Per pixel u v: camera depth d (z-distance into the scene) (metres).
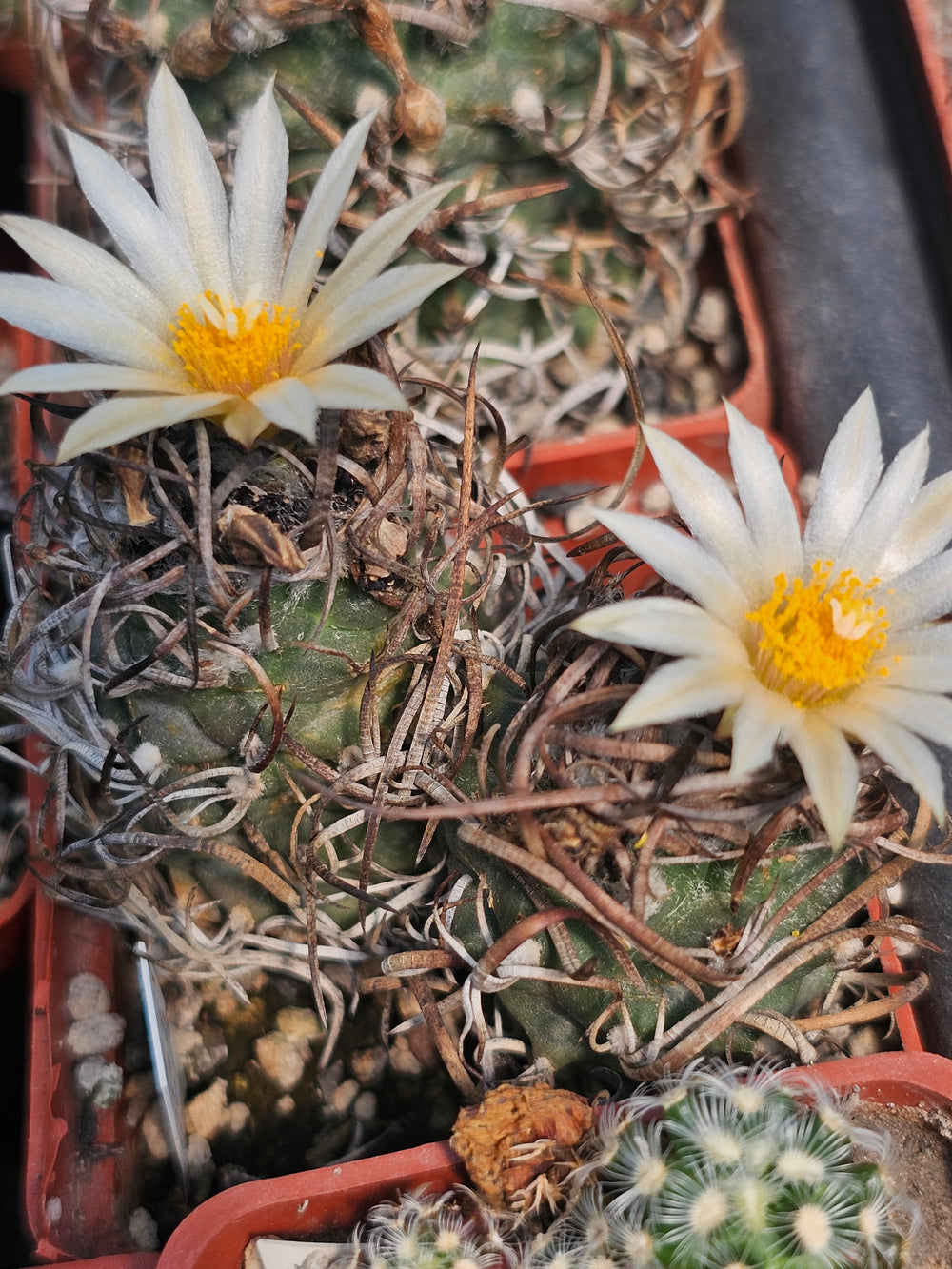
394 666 0.14
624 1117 0.13
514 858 0.13
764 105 0.22
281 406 0.12
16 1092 0.18
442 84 0.16
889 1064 0.14
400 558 0.14
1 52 0.20
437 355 0.19
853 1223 0.12
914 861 0.13
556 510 0.20
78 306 0.13
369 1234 0.13
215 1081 0.16
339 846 0.15
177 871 0.16
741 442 0.13
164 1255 0.13
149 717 0.14
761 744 0.11
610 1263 0.12
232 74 0.16
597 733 0.13
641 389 0.21
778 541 0.13
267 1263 0.13
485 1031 0.14
